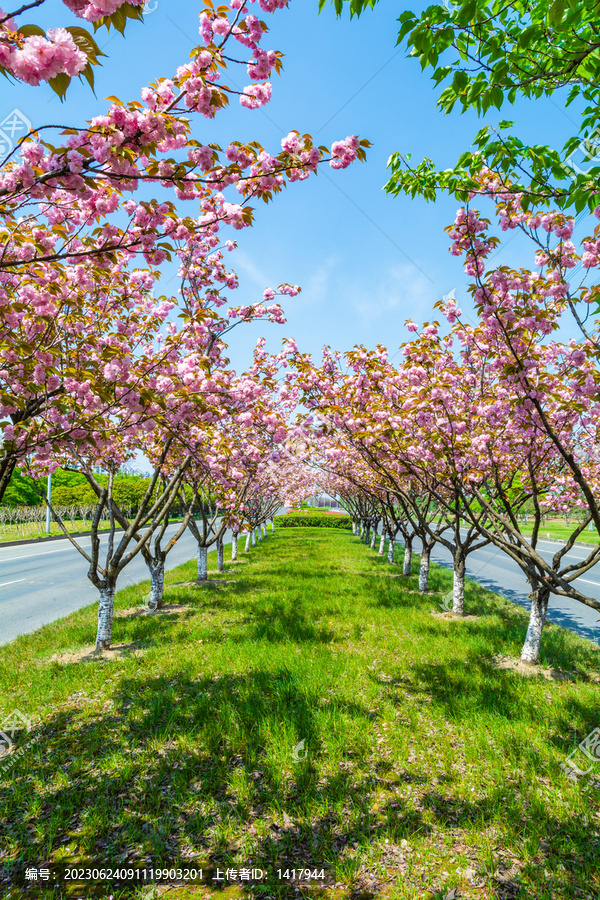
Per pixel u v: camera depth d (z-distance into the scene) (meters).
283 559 15.76
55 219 3.45
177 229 3.39
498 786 3.29
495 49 2.54
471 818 3.02
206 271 6.50
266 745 3.77
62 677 5.10
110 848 2.76
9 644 6.39
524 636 6.71
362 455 8.69
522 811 3.05
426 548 10.05
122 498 30.61
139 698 4.55
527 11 2.67
